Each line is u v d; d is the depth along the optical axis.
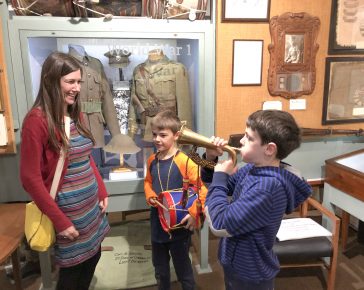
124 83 2.11
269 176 1.08
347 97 2.36
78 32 1.81
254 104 2.20
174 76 2.03
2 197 1.96
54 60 1.28
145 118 2.05
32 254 2.25
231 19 2.03
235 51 2.08
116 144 1.99
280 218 1.12
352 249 2.44
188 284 1.74
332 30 2.21
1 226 1.63
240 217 1.06
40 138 1.27
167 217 1.61
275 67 2.16
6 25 1.75
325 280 2.12
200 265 2.24
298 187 1.14
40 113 1.28
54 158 1.33
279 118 1.08
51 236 1.41
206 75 2.02
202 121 2.08
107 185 2.02
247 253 1.15
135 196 2.08
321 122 2.36
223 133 2.19
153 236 1.73
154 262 1.78
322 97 2.32
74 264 1.44
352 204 2.00
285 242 1.85
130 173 2.08
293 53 2.18
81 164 1.42
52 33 1.79
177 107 2.06
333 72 2.29
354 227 2.69
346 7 2.20
